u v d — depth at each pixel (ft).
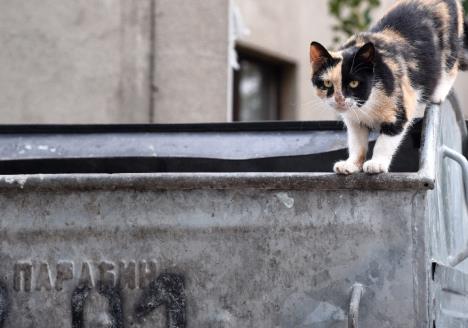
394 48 13.12
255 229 9.89
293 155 11.97
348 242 9.73
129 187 10.02
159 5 23.09
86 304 10.16
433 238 10.03
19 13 22.82
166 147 12.28
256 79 33.40
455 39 14.94
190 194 9.98
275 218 9.86
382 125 12.42
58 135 12.80
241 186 9.84
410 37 13.75
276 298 9.86
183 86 23.18
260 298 9.88
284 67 34.42
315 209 9.78
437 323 9.94
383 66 12.56
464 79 41.37
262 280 9.87
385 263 9.64
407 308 9.59
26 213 10.22
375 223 9.67
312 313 9.80
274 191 9.86
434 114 11.13
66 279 10.18
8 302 10.25
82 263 10.16
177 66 23.15
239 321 9.92
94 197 10.12
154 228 10.04
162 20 23.11
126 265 10.09
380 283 9.65
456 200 12.17
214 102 23.38
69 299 10.18
